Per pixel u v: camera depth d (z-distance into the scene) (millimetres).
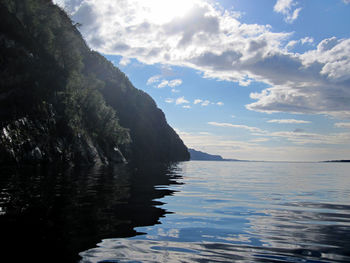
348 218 8578
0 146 33688
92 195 11984
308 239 6176
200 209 9773
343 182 24844
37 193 11867
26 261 4379
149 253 4973
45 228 6352
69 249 5020
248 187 18656
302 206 10953
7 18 51625
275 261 4730
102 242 5504
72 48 75688
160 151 159375
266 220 8180
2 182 15891
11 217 7309
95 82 88562
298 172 46000
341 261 4785
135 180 21156
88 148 54938
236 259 4797
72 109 58125
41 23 69188
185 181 22344
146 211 8906
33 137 40438
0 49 45531
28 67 49938
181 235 6293
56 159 43812
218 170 48125
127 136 90438
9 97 41000
